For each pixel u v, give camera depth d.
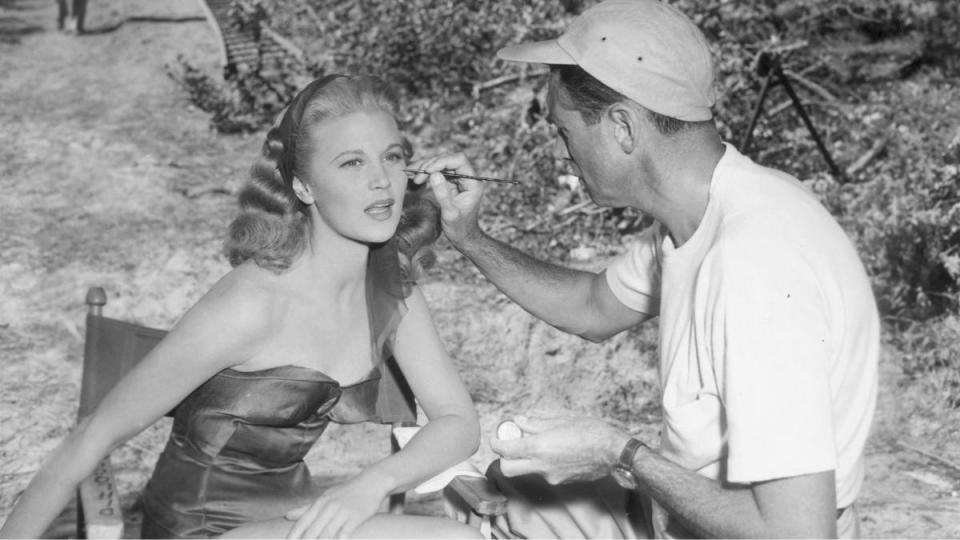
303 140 2.36
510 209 5.28
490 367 4.35
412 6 5.88
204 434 2.41
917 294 4.53
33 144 5.71
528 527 2.53
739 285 2.04
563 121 2.33
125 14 6.54
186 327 2.34
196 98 6.09
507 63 5.80
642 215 5.22
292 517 2.35
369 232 2.38
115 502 2.34
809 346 1.99
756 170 2.23
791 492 1.96
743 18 5.47
